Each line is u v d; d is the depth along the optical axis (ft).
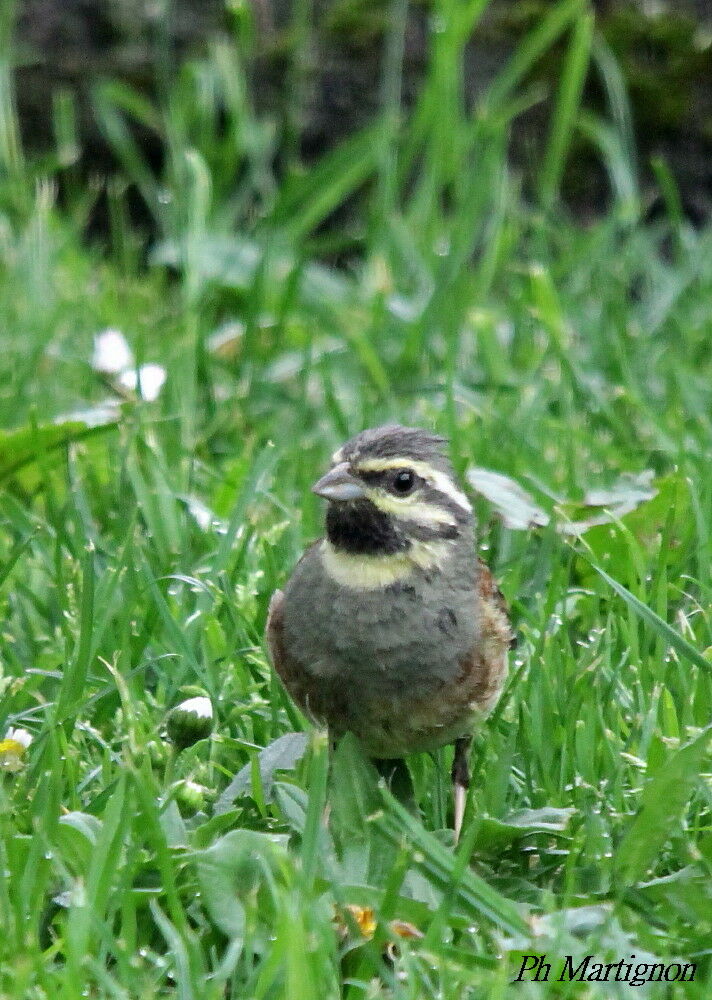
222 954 21.75
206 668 28.68
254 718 28.32
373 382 42.93
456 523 26.32
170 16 53.62
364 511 25.59
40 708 26.55
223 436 40.98
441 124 50.14
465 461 34.88
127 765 21.61
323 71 53.72
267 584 31.53
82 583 28.68
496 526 34.60
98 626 28.68
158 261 49.88
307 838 21.59
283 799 24.29
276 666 26.45
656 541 33.73
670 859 24.20
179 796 24.61
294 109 53.57
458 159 50.49
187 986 19.84
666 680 28.89
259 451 39.81
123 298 49.62
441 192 55.16
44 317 45.32
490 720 28.27
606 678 28.96
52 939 21.88
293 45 53.31
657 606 30.50
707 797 24.25
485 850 24.32
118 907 21.35
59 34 53.36
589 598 32.04
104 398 42.01
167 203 51.88
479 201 48.08
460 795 26.81
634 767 26.71
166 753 25.62
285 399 42.93
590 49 53.01
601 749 27.37
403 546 25.59
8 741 25.26
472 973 19.94
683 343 45.73
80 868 22.39
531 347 45.29
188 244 46.57
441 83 49.85
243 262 49.26
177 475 37.70
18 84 53.36
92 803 24.25
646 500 33.81
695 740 22.89
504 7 53.83
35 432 35.14
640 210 53.78
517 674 28.60
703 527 32.27
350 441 26.78
